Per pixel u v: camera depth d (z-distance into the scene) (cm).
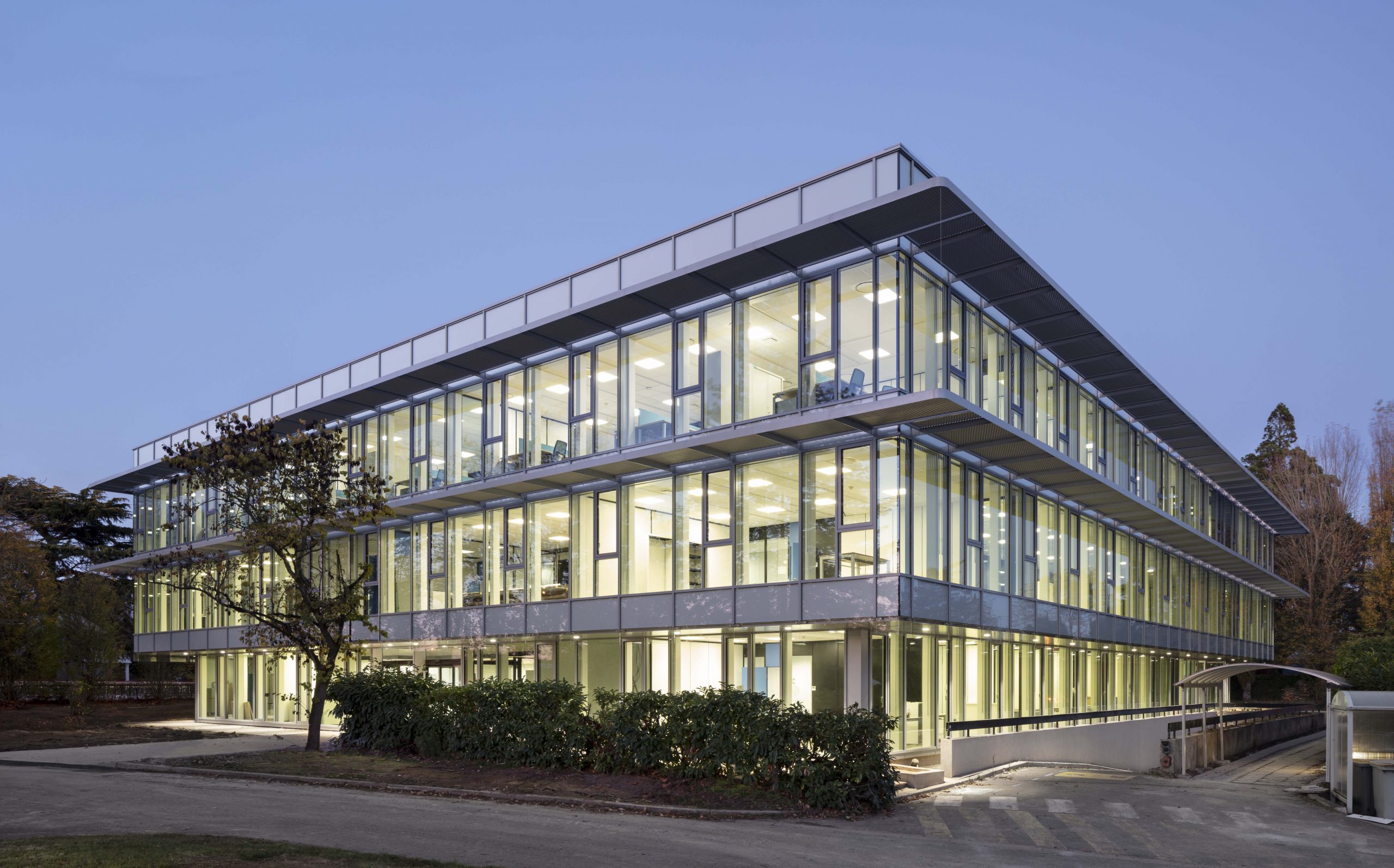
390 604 3088
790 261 2144
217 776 2027
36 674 4528
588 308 2395
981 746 2064
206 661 4178
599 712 1956
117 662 4916
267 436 2386
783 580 2152
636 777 1794
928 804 1691
